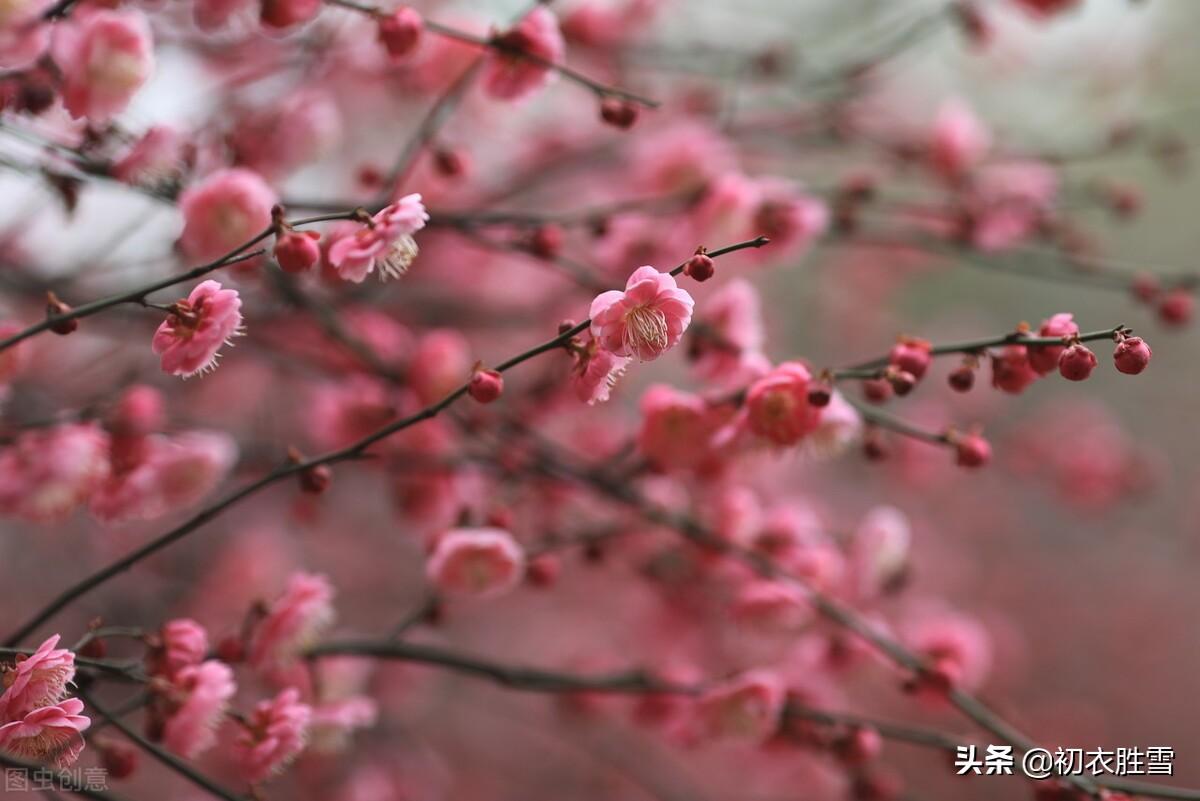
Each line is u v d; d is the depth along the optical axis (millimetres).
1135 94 1833
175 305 916
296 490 1135
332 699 1038
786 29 1594
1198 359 2713
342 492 1595
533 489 1113
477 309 1301
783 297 2180
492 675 1021
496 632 1907
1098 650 2588
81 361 1187
